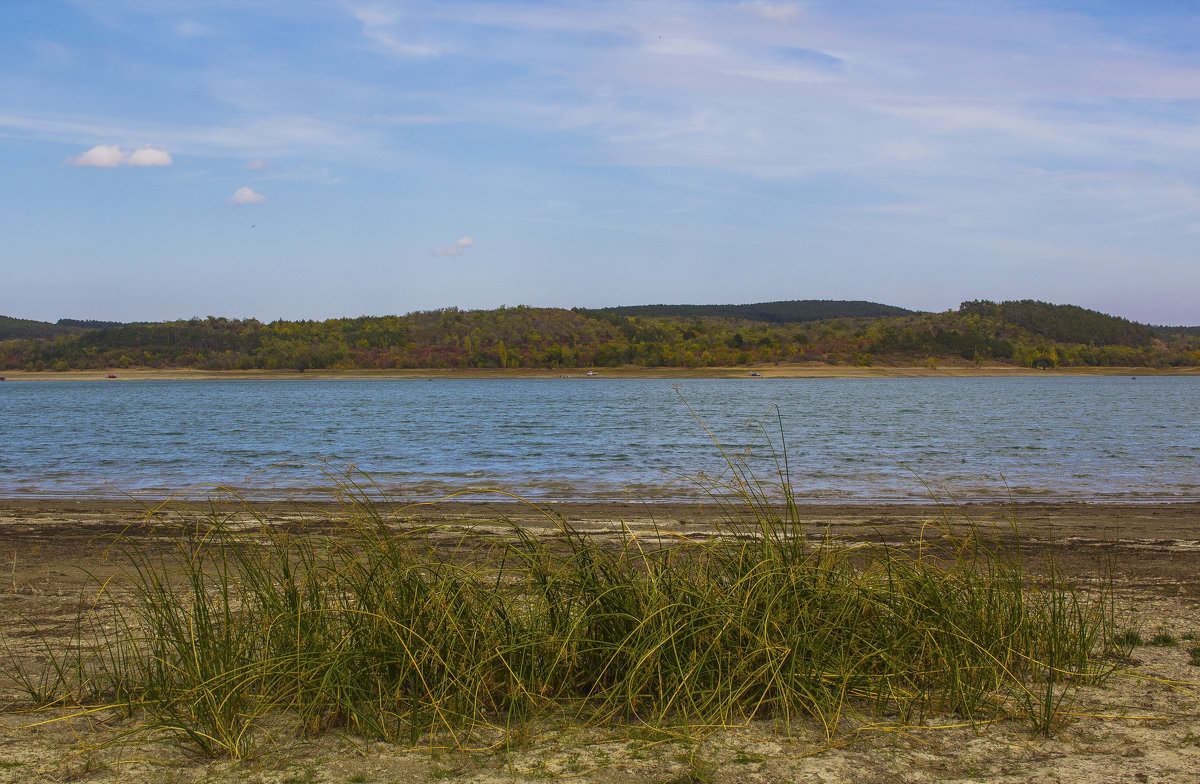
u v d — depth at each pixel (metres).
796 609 4.14
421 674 3.77
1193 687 4.43
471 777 3.25
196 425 39.88
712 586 4.35
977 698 4.05
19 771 3.37
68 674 4.77
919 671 4.24
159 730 3.79
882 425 37.97
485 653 3.98
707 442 28.16
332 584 4.34
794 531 4.42
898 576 4.65
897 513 12.28
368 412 53.69
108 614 6.23
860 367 174.38
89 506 13.00
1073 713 4.02
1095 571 8.02
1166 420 42.25
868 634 4.38
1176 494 14.98
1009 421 41.25
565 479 17.27
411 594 4.12
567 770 3.32
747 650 3.99
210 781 3.24
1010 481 16.97
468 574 4.23
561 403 67.44
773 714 3.95
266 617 4.29
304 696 3.90
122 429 36.75
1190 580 7.60
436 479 17.33
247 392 101.25
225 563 4.31
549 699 3.96
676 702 3.93
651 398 77.94
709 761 3.39
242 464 21.05
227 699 3.69
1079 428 35.72
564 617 4.20
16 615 6.25
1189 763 3.40
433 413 51.97
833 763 3.39
